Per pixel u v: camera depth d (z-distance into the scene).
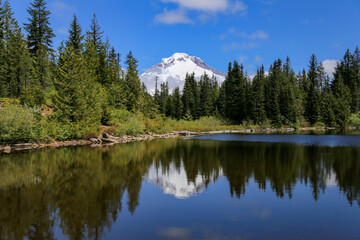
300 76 103.94
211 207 9.18
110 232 7.14
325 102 80.75
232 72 83.81
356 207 9.12
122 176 14.23
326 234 6.98
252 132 60.19
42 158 20.12
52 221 7.93
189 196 10.52
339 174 14.50
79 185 12.27
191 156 21.62
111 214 8.52
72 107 34.03
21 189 11.54
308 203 9.59
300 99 85.06
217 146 29.33
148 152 24.08
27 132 27.14
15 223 7.78
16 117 26.12
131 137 39.66
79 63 39.00
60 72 36.50
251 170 15.80
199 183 12.64
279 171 15.39
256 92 74.06
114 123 43.09
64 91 35.00
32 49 50.38
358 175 14.16
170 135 49.19
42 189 11.55
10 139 26.23
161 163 18.36
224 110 85.31
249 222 7.82
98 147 28.17
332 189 11.47
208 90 99.19
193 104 93.69
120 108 55.06
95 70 54.00
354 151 24.14
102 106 42.91
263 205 9.39
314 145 29.77
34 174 14.59
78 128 32.88
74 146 29.03
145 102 59.53
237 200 9.97
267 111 77.75
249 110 76.56
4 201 9.88
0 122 24.81
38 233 7.09
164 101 103.69
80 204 9.52
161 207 9.19
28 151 24.14
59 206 9.30
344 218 8.12
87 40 57.69
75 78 35.78
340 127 78.25
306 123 78.44
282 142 33.81
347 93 83.62
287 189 11.49
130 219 8.08
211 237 6.78
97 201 9.89
